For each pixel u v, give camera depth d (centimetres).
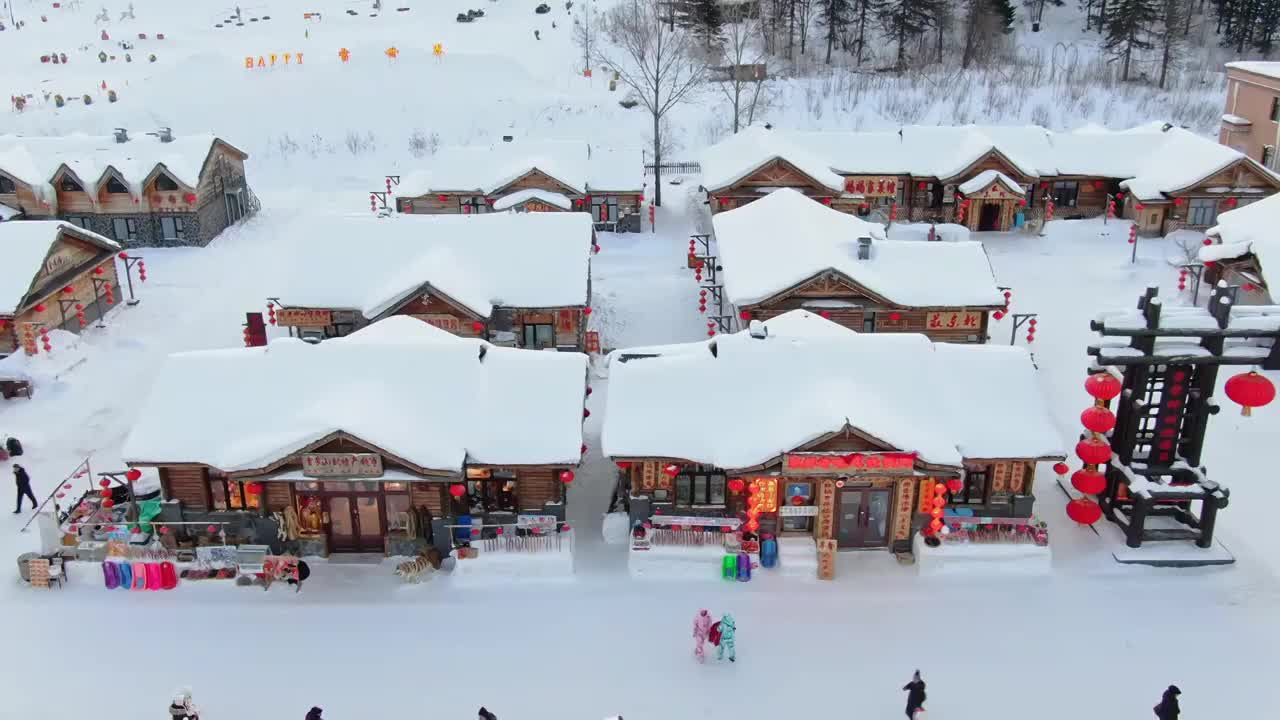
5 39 10556
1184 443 3180
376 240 4562
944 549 3083
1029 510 3180
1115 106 8388
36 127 8119
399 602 2994
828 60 9356
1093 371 3150
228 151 6462
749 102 8256
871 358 3206
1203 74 9162
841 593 3011
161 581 3053
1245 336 2966
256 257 5919
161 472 3138
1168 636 2836
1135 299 5109
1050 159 6481
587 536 3288
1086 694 2627
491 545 3064
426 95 8569
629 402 3181
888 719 2544
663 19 9056
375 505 3153
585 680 2683
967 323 4406
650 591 3027
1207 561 3117
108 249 5047
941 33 9462
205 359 3250
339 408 3022
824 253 4409
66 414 4056
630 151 6406
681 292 5212
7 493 3541
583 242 4569
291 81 8719
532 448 3044
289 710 2594
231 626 2906
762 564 3111
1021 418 3122
